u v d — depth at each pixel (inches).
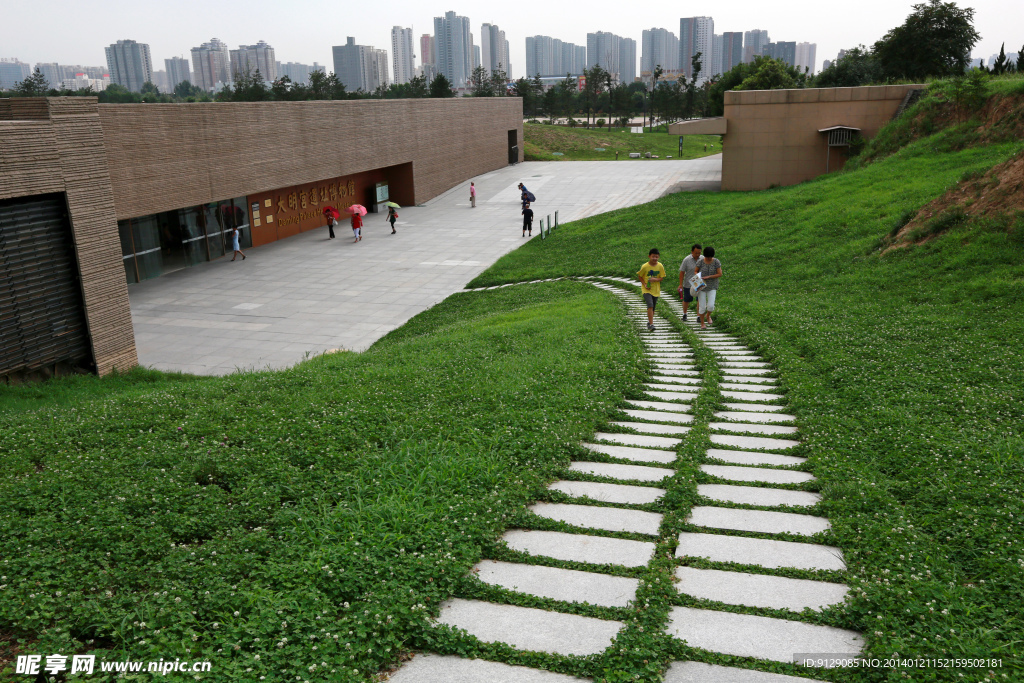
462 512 226.5
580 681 155.3
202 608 175.8
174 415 337.4
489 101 2110.0
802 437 301.6
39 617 173.8
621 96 3949.3
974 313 465.7
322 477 253.6
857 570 191.3
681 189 1544.0
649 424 330.3
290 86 3553.2
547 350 447.5
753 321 540.4
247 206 1246.9
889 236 687.7
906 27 1770.4
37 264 523.5
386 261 1114.1
